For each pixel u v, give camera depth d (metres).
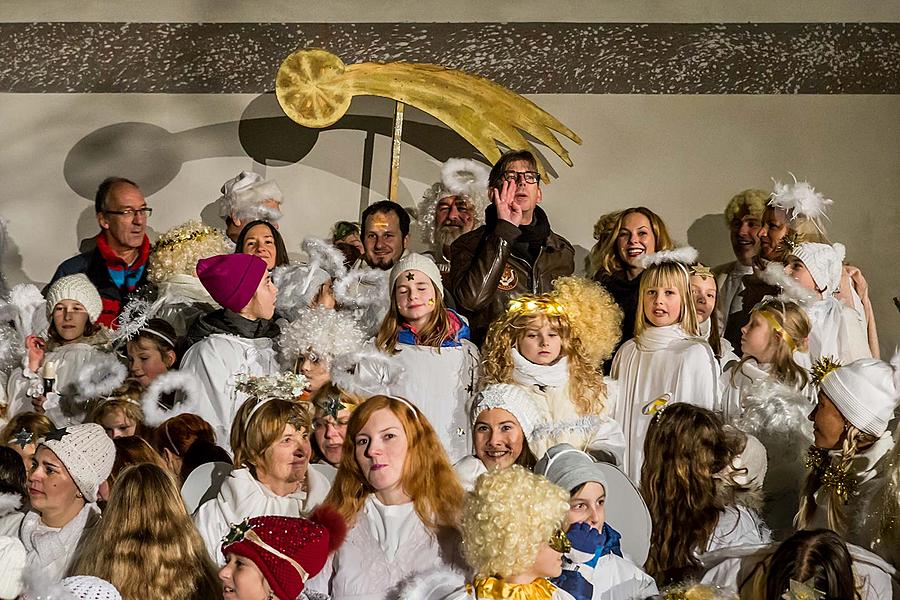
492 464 4.64
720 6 8.19
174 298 6.35
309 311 5.46
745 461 4.47
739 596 3.93
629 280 6.14
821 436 4.61
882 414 4.49
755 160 8.09
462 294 5.73
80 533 4.26
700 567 4.29
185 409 5.35
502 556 3.42
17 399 5.78
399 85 7.71
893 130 8.09
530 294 5.66
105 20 8.20
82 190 8.10
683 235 8.06
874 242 8.02
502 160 5.93
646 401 5.45
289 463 4.46
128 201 6.98
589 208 8.06
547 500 3.47
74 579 3.50
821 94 8.13
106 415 5.30
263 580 3.57
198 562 3.94
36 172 8.10
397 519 3.97
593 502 4.09
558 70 8.16
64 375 5.80
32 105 8.15
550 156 8.09
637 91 8.16
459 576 3.88
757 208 7.24
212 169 8.12
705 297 5.97
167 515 3.92
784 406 5.24
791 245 6.38
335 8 8.20
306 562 3.63
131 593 3.81
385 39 8.18
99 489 4.41
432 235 7.42
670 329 5.54
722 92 8.15
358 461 4.02
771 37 8.16
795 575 3.61
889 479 4.28
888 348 7.89
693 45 8.17
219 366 5.41
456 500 4.03
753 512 4.55
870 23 8.15
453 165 7.25
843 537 4.42
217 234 6.74
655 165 8.11
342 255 6.48
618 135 8.12
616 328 5.58
